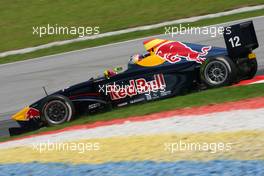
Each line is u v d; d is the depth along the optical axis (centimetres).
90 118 4284
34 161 3091
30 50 9181
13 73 7831
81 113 4716
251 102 3444
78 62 7569
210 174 2358
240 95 3734
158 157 2709
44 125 4797
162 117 3566
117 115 4047
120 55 7388
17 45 9569
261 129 2777
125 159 2778
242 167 2367
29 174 2838
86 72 6881
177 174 2433
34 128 4831
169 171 2488
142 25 9094
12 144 3822
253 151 2520
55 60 8069
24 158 3209
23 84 7038
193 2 9712
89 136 3450
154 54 4506
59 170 2808
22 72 7762
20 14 11212
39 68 7762
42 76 7231
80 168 2769
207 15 8712
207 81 4188
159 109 3869
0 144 4006
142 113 3881
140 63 4525
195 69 4303
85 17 10244
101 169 2688
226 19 8281
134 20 9488
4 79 7575
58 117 4591
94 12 10412
